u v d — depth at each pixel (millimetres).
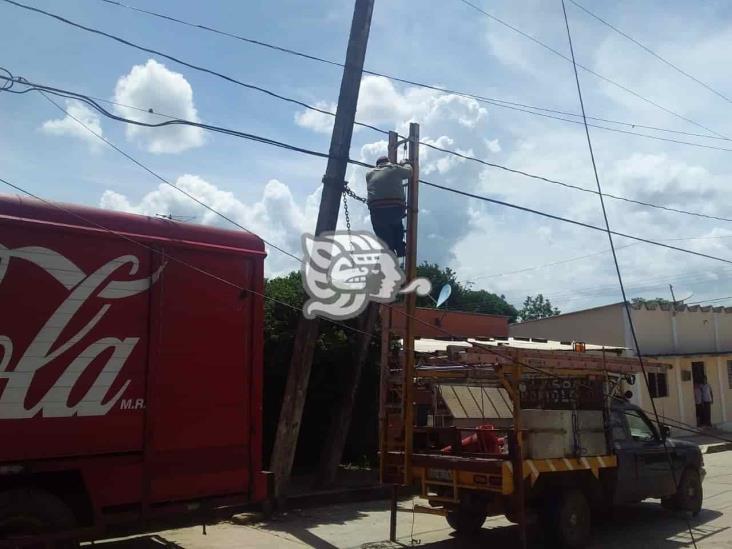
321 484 11695
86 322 5691
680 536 8633
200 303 6391
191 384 6242
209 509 6250
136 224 6141
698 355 22547
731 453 18578
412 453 8234
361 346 12055
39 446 5344
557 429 7898
